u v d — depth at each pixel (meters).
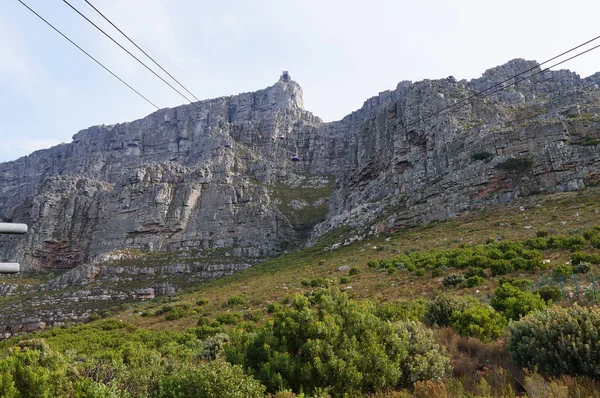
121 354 21.59
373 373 10.43
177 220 136.38
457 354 13.41
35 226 149.38
